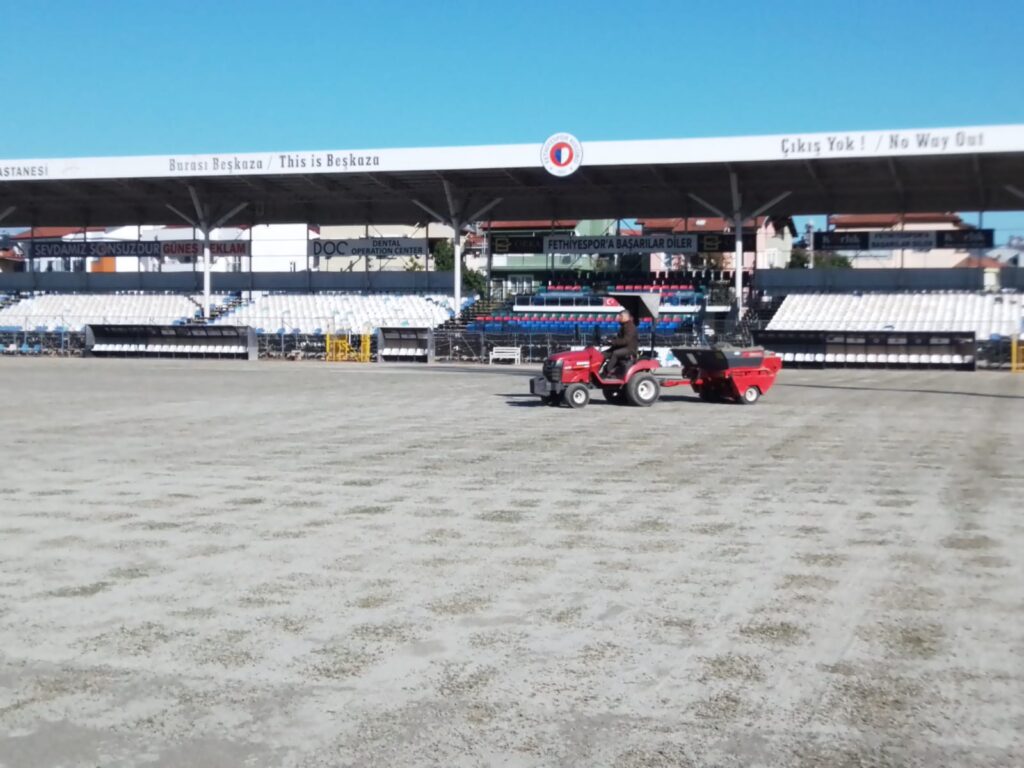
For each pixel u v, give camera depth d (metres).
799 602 6.77
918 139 36.09
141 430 16.70
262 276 54.72
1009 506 10.00
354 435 16.06
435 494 10.72
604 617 6.46
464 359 45.19
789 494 10.70
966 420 18.44
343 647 5.91
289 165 42.47
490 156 40.31
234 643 5.99
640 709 5.02
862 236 44.38
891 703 5.09
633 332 21.38
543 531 8.91
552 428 17.09
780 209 48.19
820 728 4.80
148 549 8.28
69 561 7.90
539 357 44.34
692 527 9.06
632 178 43.25
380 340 46.00
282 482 11.49
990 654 5.77
